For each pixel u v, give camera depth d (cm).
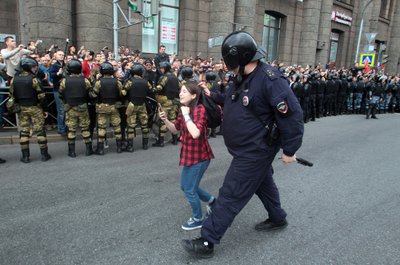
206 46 1391
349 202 414
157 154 618
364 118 1306
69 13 953
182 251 291
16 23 1188
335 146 742
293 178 500
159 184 453
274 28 1806
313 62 1964
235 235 322
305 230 336
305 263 278
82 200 390
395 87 1550
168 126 338
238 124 263
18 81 491
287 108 247
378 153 686
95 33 981
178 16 1323
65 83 537
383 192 454
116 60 781
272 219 331
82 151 613
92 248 290
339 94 1341
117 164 542
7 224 327
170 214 362
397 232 338
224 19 1334
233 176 269
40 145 535
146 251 288
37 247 289
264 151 264
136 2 745
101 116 583
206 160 314
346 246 308
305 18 1900
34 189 419
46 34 909
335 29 2288
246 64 256
